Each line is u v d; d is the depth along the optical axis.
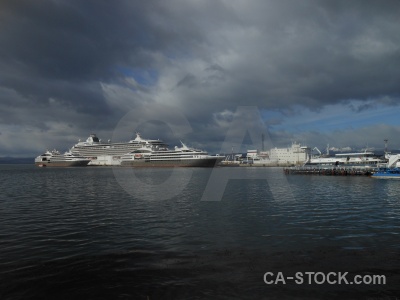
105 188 56.75
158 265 15.85
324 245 19.05
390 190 51.34
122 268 15.45
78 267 15.56
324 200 39.44
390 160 86.00
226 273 14.83
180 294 12.80
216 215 29.28
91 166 198.62
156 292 12.98
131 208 33.47
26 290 13.11
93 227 24.16
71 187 59.09
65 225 24.91
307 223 25.34
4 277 14.34
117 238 20.91
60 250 18.27
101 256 17.17
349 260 16.41
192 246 19.06
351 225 24.44
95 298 12.52
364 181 71.50
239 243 19.66
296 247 18.70
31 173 124.00
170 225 24.89
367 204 35.56
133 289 13.23
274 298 12.55
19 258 16.83
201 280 14.07
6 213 30.23
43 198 42.19
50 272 14.95
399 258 16.66
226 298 12.52
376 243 19.41
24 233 22.25
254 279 14.17
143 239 20.66
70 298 12.50
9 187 59.88
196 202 38.12
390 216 28.05
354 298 12.55
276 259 16.64
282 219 27.12
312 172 100.12
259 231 22.73
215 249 18.45
